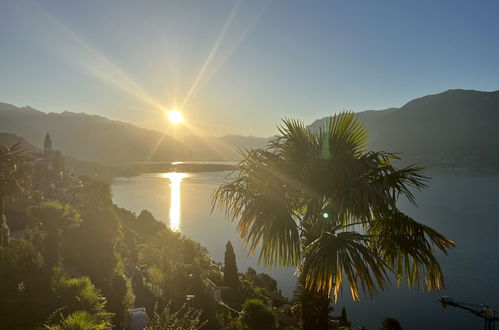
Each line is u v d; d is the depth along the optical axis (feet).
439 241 16.26
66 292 52.49
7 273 55.01
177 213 564.30
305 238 18.80
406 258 16.26
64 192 300.20
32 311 47.91
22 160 106.22
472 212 618.85
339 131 19.22
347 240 16.11
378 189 16.24
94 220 104.63
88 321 37.99
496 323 183.83
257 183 18.34
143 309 70.54
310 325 17.90
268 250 17.15
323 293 17.70
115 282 74.74
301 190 18.35
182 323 32.35
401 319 212.43
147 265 116.67
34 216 90.27
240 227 18.56
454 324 207.21
